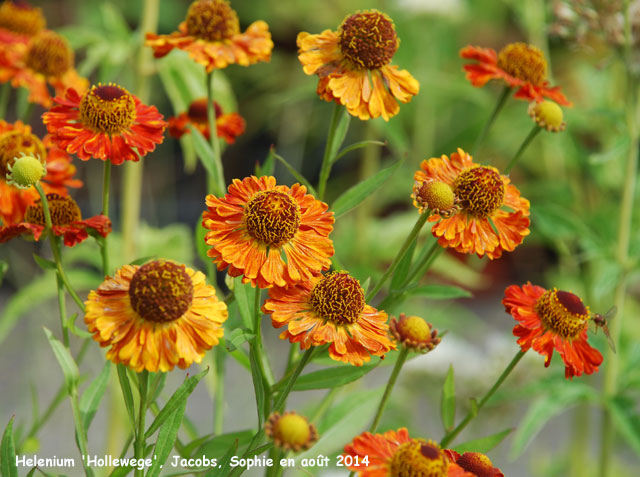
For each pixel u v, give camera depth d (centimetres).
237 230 93
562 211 126
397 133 142
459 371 149
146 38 104
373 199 167
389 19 99
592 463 171
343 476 116
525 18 146
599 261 144
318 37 99
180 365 90
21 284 173
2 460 92
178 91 127
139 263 96
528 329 96
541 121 103
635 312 158
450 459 92
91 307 90
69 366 94
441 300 165
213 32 104
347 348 93
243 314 97
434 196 94
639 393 154
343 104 98
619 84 146
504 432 98
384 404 94
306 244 94
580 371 96
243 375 166
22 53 114
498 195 97
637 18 121
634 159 124
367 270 120
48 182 100
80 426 94
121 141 97
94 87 97
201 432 178
